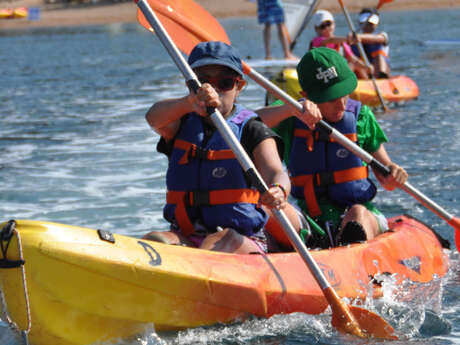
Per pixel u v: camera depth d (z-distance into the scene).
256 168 12.73
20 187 23.16
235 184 12.72
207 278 11.34
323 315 12.73
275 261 12.58
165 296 11.03
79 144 30.23
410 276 14.35
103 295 10.58
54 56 78.56
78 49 87.31
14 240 10.12
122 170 25.41
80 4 176.00
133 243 11.04
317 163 15.37
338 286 12.93
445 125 30.98
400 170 15.02
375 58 39.69
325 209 15.49
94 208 20.73
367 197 15.51
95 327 10.73
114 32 119.75
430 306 13.50
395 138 28.81
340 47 41.31
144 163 26.41
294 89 36.38
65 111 39.62
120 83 51.41
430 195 21.03
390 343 11.88
